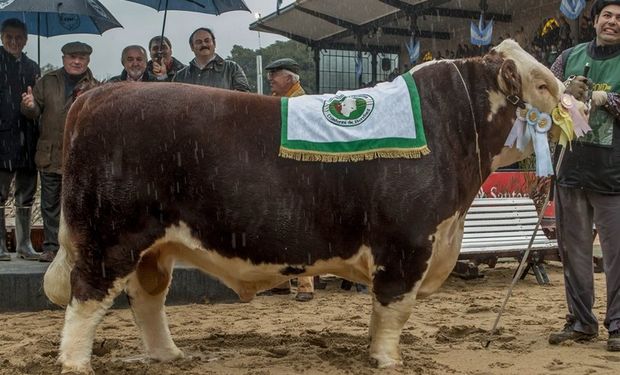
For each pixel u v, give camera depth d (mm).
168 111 5109
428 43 23578
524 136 5496
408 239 5129
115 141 5055
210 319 7641
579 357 5797
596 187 6180
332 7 20062
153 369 5371
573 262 6352
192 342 6469
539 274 10016
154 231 5094
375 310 5289
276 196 5086
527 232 10242
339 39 23094
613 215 6168
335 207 5137
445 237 5312
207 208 5074
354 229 5168
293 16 21438
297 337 6598
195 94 5215
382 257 5160
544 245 9984
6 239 10328
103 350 6129
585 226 6332
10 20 9031
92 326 5062
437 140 5262
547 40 18844
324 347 6156
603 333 6742
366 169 5145
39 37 9906
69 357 5000
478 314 7777
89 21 10766
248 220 5078
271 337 6590
